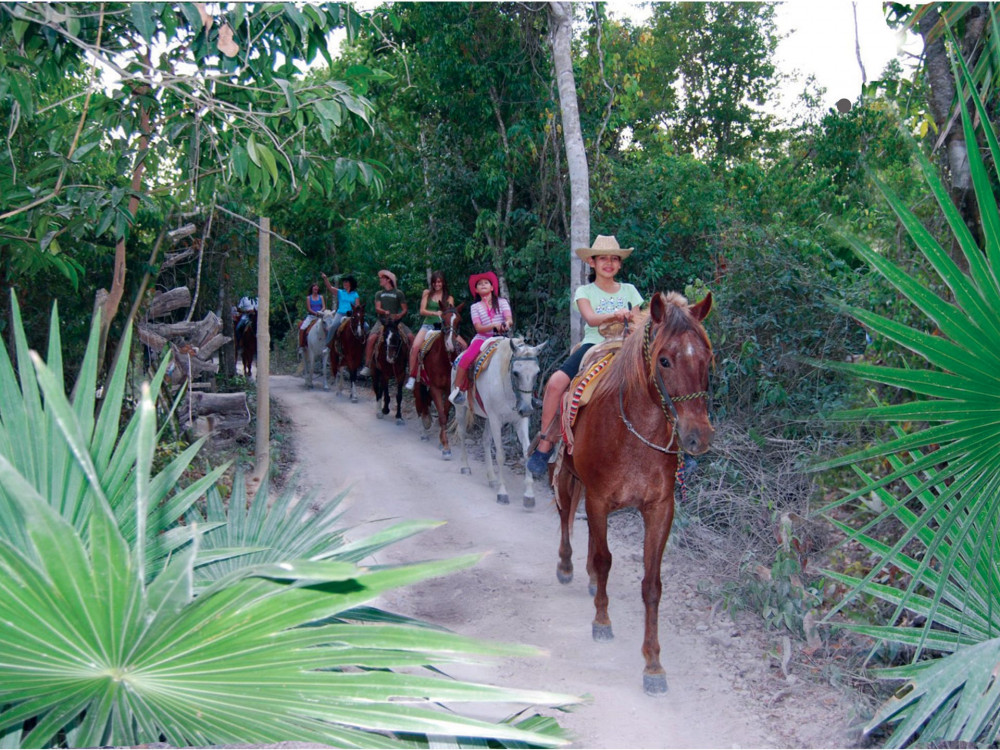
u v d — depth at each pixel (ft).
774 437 22.85
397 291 46.73
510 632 16.51
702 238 38.88
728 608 16.98
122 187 15.85
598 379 15.42
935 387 9.09
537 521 25.16
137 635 4.89
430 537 23.29
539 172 41.19
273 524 8.83
